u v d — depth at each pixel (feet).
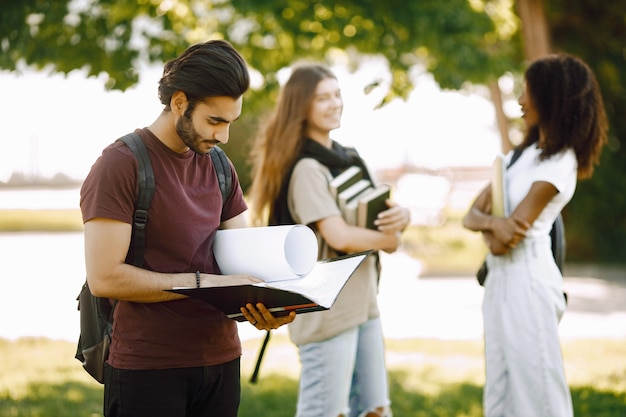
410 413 17.38
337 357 11.93
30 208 100.94
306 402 12.05
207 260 8.83
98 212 8.07
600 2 46.29
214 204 8.93
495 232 12.07
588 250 47.16
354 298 12.04
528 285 12.00
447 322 29.01
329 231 12.05
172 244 8.48
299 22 27.20
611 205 46.50
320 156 12.46
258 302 8.27
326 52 31.19
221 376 8.91
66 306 33.22
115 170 8.16
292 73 12.70
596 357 22.88
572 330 27.27
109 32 26.37
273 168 12.43
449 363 22.53
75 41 26.35
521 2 38.63
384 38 27.73
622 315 30.07
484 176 73.15
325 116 12.51
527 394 11.92
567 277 40.81
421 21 27.61
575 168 12.35
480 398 18.58
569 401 11.98
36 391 19.31
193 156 8.79
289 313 8.50
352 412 13.06
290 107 12.52
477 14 30.40
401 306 32.58
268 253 8.77
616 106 47.42
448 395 18.86
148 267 8.44
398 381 20.39
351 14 27.50
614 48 47.67
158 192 8.37
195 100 8.18
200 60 8.17
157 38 26.86
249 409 17.67
